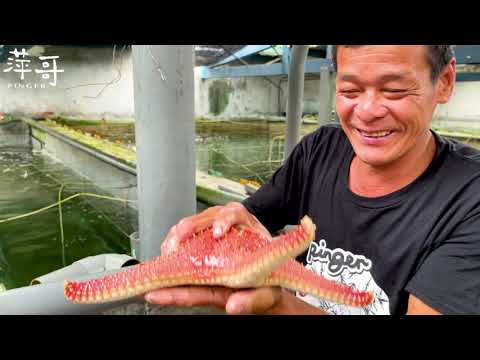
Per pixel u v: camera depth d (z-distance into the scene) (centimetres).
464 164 102
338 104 99
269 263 70
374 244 111
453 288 87
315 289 88
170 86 156
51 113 541
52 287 104
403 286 105
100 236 498
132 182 537
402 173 107
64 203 527
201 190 558
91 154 550
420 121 93
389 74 86
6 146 536
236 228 94
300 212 138
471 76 340
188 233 95
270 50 507
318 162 134
